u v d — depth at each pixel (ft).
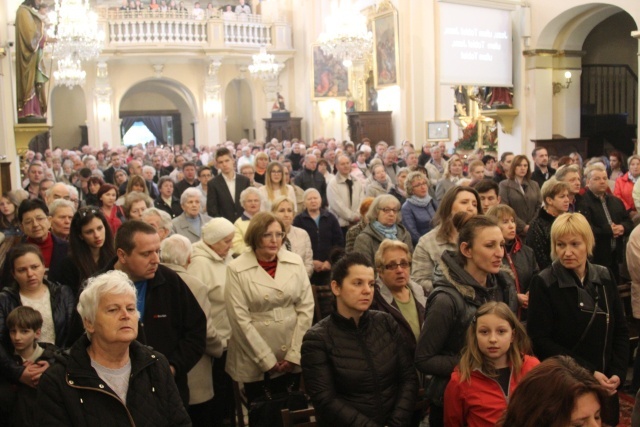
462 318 10.39
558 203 15.30
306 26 69.82
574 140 41.52
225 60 73.51
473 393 9.34
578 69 42.19
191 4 81.51
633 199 22.65
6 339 11.12
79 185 38.04
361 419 9.98
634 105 46.44
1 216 19.69
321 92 67.21
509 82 40.01
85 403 8.18
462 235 10.71
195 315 11.74
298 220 21.42
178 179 36.19
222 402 14.61
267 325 13.55
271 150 43.86
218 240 14.47
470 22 37.88
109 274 8.74
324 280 20.02
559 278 11.23
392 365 10.49
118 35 68.64
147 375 8.69
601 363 11.21
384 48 53.88
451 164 27.30
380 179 26.68
